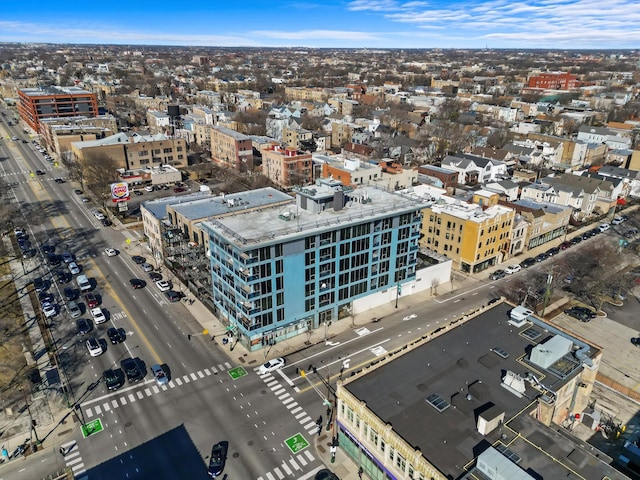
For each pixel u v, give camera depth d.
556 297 97.62
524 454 46.03
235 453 58.22
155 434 60.81
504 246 113.56
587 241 128.50
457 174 168.25
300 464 56.97
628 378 73.31
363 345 80.38
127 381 70.38
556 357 59.72
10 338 80.25
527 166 189.75
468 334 66.88
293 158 160.12
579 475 43.62
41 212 141.88
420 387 55.97
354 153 192.75
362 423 53.22
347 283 86.25
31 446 58.16
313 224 78.75
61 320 86.00
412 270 96.75
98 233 127.56
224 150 190.50
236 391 69.00
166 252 105.19
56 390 68.31
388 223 87.50
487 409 50.69
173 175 168.25
